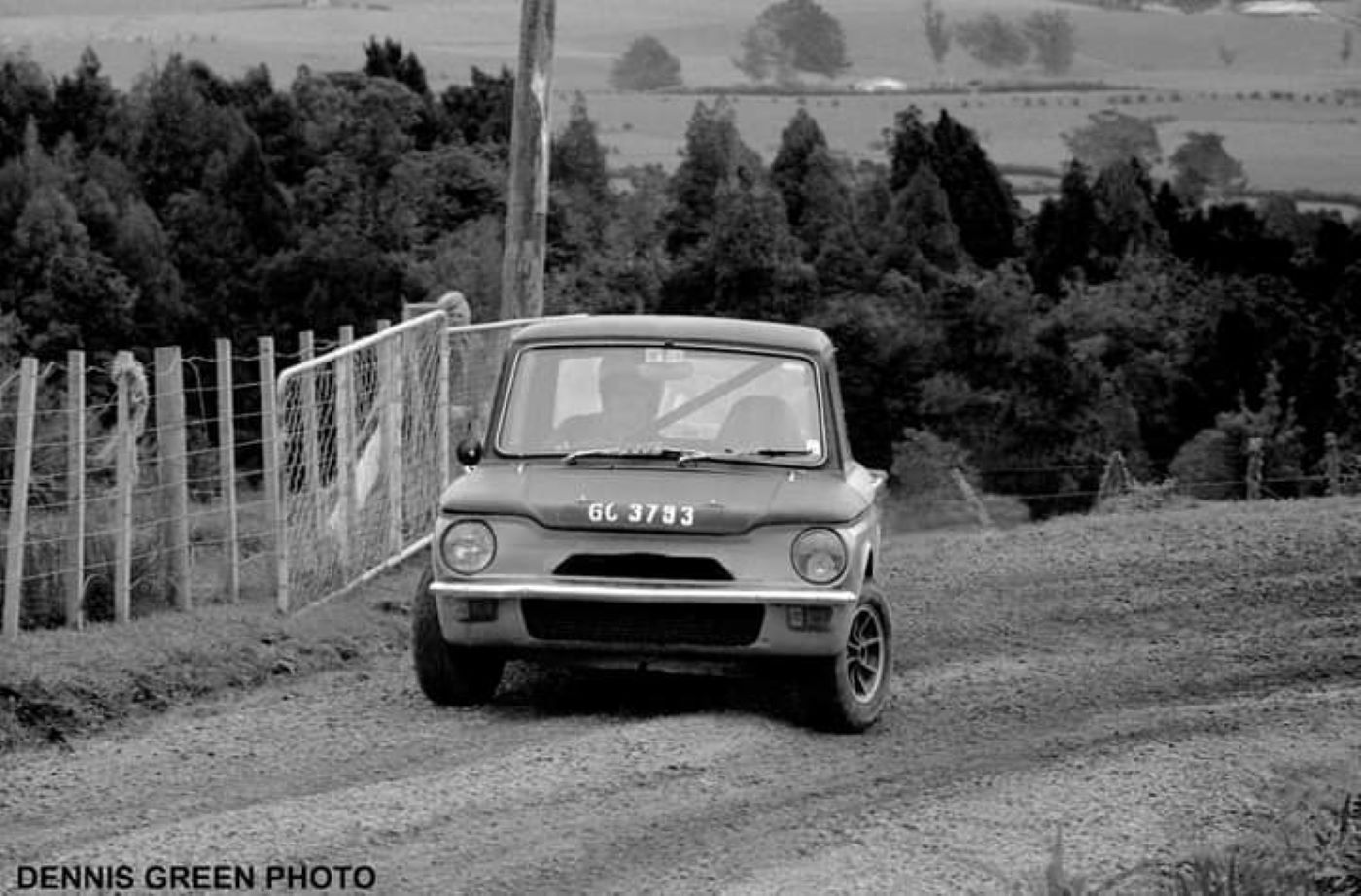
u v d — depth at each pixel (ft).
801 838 105.09
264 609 171.01
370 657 160.76
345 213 627.46
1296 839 106.11
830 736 130.52
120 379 166.20
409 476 206.18
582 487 131.13
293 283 576.61
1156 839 106.83
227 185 619.26
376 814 107.04
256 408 539.70
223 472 179.42
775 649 127.13
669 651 127.75
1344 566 204.54
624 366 138.72
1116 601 187.93
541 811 108.47
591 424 136.56
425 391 210.79
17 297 544.21
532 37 257.34
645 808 109.91
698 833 105.50
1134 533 228.22
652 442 135.03
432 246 608.60
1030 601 188.65
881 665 135.95
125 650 145.38
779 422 136.15
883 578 201.67
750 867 99.66
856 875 98.63
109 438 198.90
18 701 131.54
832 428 136.98
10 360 397.19
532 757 119.96
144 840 101.91
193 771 118.93
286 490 173.47
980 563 210.18
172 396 175.01
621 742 123.95
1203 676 154.30
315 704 139.33
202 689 144.15
